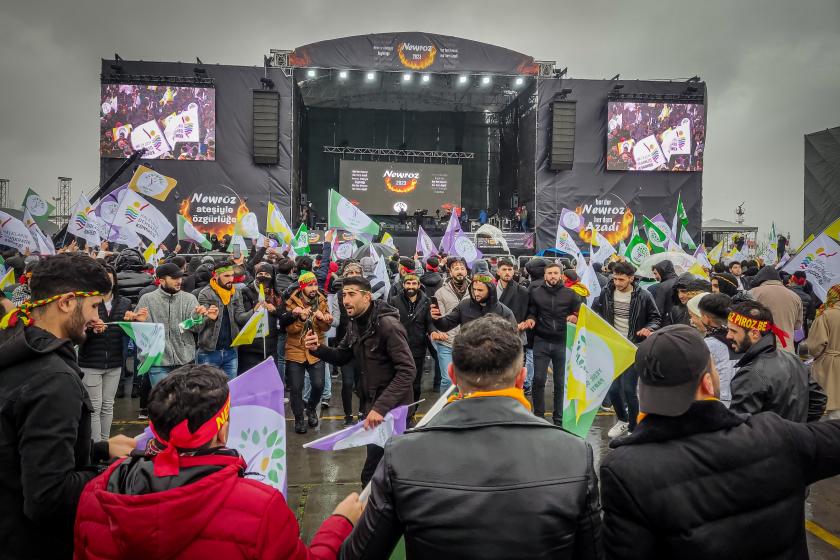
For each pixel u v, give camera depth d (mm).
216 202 19844
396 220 26344
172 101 19344
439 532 1405
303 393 6590
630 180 21250
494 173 28156
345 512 1862
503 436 1498
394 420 3471
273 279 6410
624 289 6062
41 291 1844
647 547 1617
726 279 5652
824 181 16047
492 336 1598
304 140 26000
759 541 1611
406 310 5828
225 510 1411
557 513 1409
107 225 10367
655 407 1666
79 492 1683
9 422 1691
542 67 21625
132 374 7746
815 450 1711
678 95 21016
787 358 2812
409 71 20969
